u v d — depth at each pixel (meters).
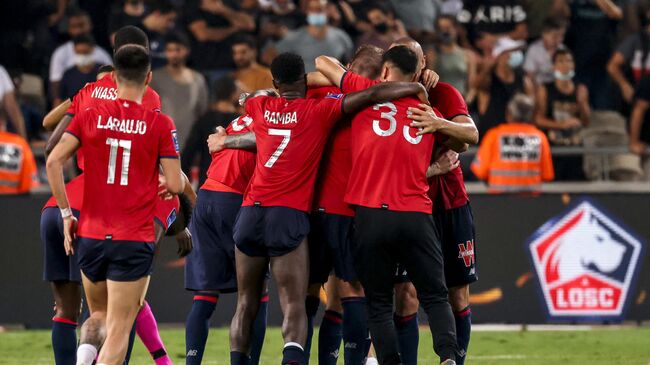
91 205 21.19
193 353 24.64
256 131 22.77
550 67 46.22
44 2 46.59
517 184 37.94
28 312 35.00
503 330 35.62
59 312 23.48
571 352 31.36
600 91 47.78
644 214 36.12
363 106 22.22
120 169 21.09
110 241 21.00
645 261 36.12
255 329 24.81
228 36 45.31
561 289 35.94
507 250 35.81
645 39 46.97
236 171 24.75
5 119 41.41
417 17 47.34
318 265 23.59
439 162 23.19
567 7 47.78
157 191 21.52
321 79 23.92
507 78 43.44
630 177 41.94
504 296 35.72
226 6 45.53
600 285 36.06
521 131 38.06
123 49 21.38
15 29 45.72
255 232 22.25
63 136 21.14
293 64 22.84
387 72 22.69
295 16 46.22
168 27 44.72
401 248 21.80
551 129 43.94
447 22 44.91
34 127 43.81
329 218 23.19
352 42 47.03
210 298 25.06
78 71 42.59
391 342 22.02
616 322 36.19
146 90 23.59
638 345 32.53
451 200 23.72
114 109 21.17
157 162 21.44
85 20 44.66
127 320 21.30
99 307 21.89
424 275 21.83
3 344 32.34
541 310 35.81
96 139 21.05
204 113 39.00
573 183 38.53
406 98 22.22
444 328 21.62
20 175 37.41
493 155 38.06
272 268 22.41
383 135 21.88
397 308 23.89
